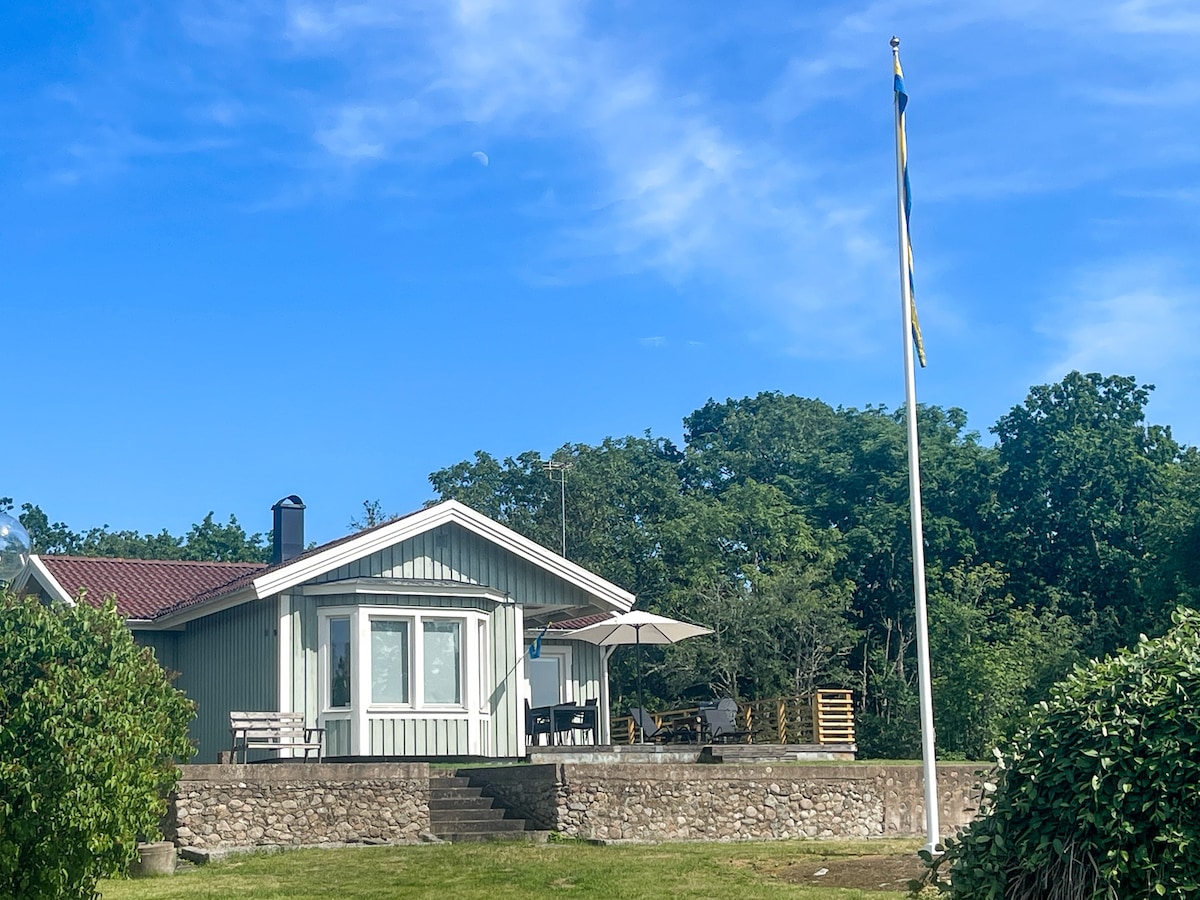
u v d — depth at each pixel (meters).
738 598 50.41
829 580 54.75
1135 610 53.16
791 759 25.69
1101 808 7.77
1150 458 57.62
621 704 52.22
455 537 25.77
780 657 50.50
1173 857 7.45
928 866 8.98
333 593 24.30
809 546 54.56
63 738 10.73
